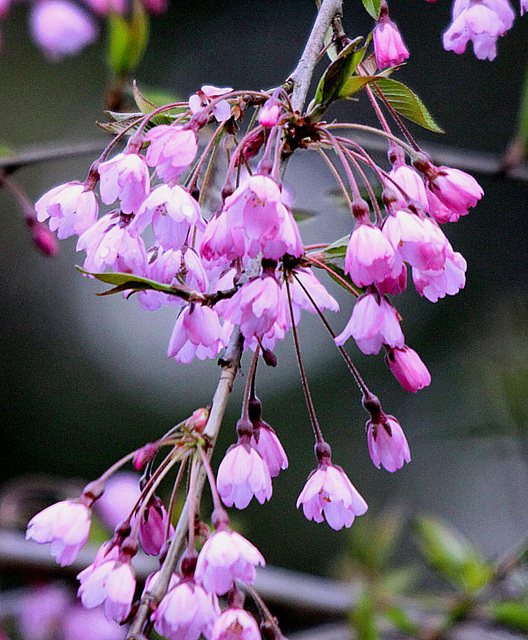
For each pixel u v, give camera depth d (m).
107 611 2.73
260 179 2.73
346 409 10.91
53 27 7.92
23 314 11.69
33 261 11.88
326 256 3.24
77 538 2.81
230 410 10.92
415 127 11.41
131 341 11.77
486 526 9.48
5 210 11.87
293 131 3.06
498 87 12.15
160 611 2.63
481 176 5.98
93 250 3.07
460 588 6.03
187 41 12.92
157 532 2.95
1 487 11.00
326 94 2.99
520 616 5.75
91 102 12.88
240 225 2.75
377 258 2.87
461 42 3.80
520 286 11.25
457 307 11.12
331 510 3.15
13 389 11.38
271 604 6.61
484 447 6.60
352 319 3.02
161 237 2.97
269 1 13.01
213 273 3.41
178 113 3.44
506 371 6.26
